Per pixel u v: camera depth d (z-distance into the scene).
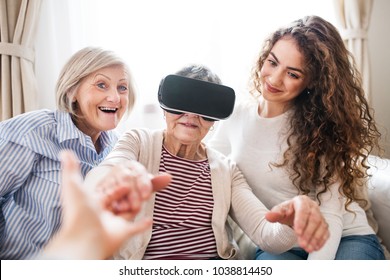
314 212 0.48
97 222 0.28
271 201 0.88
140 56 1.40
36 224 0.78
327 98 0.85
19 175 0.76
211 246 0.79
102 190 0.37
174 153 0.82
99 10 1.38
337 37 0.87
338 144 0.86
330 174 0.83
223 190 0.82
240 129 0.95
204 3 1.42
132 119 1.41
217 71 1.45
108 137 0.96
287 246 0.67
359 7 1.48
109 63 0.83
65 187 0.28
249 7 1.46
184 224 0.77
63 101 0.85
